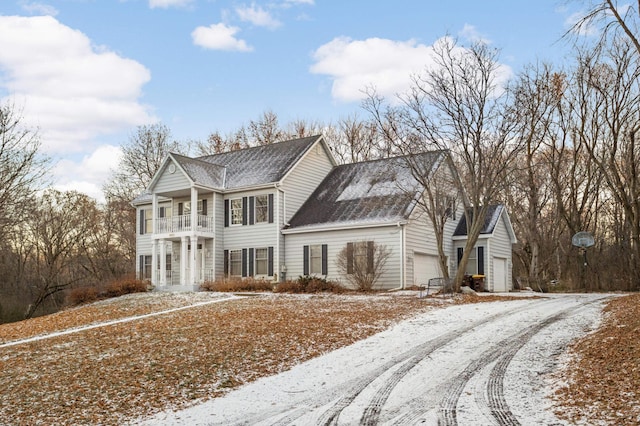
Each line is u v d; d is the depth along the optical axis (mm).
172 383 12438
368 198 32156
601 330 15047
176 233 34125
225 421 9844
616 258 39781
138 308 25359
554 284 41219
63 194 50969
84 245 52188
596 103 35438
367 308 21375
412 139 27422
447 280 26781
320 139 36031
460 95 26391
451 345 14898
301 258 32281
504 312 19688
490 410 9477
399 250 29031
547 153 41562
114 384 12516
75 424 10188
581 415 8891
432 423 8898
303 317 19406
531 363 12625
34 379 13328
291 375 12852
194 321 19562
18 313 37281
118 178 55406
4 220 30016
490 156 27234
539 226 44344
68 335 19016
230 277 32812
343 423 9219
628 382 10234
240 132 58312
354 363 13617
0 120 28750
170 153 34531
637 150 36562
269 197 33312
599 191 42031
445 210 28453
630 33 17234
